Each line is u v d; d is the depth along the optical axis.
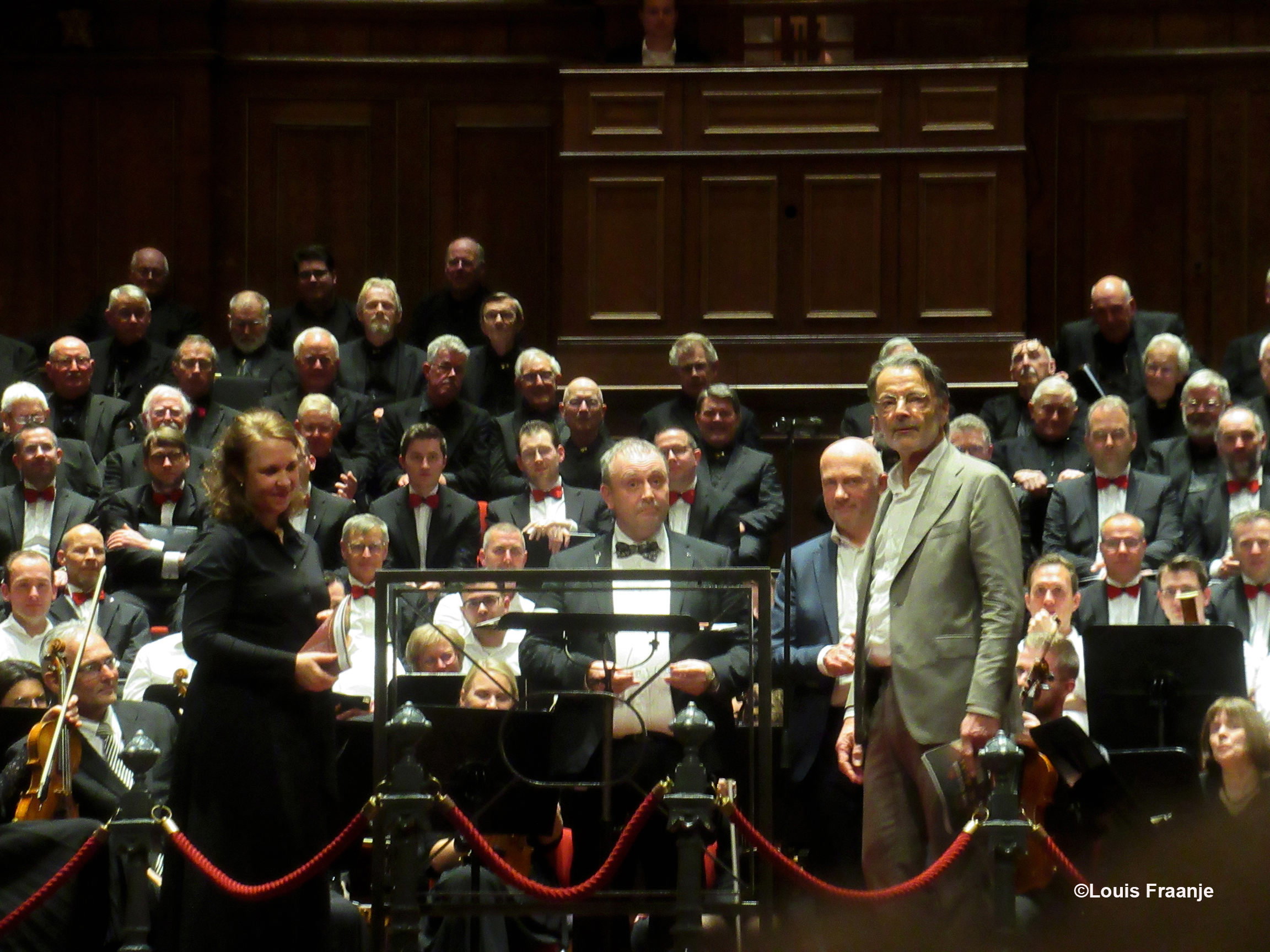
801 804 7.72
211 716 6.13
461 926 7.40
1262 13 14.58
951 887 6.33
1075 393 12.14
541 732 6.50
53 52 15.14
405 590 6.55
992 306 13.48
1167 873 7.00
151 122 15.16
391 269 15.28
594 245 13.72
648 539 7.54
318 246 13.91
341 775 7.36
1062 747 7.02
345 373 13.05
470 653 8.37
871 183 13.59
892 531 6.77
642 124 13.77
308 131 15.30
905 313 13.53
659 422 12.31
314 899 6.28
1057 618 8.45
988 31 14.05
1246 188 14.59
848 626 7.84
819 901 7.08
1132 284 14.73
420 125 15.27
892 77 13.61
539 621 6.42
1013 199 13.50
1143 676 8.16
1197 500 11.01
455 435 12.12
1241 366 12.85
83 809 7.71
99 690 8.23
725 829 7.24
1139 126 14.70
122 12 15.18
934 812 6.37
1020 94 13.55
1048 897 6.90
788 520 8.45
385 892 6.38
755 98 13.70
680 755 7.14
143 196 15.18
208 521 10.96
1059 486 11.16
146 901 6.24
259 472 6.19
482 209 15.27
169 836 6.01
